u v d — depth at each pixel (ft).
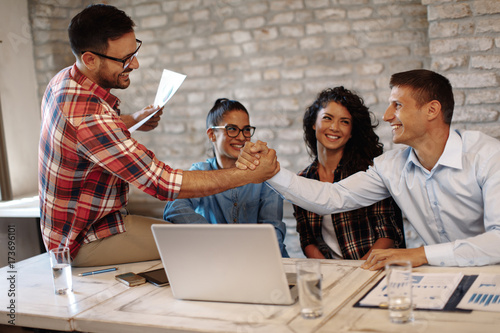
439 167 5.69
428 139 5.65
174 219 6.91
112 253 5.78
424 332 3.53
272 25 13.08
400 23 12.14
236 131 7.27
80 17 5.44
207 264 4.35
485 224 5.40
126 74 5.77
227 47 13.51
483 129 10.55
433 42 10.64
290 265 5.36
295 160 13.21
